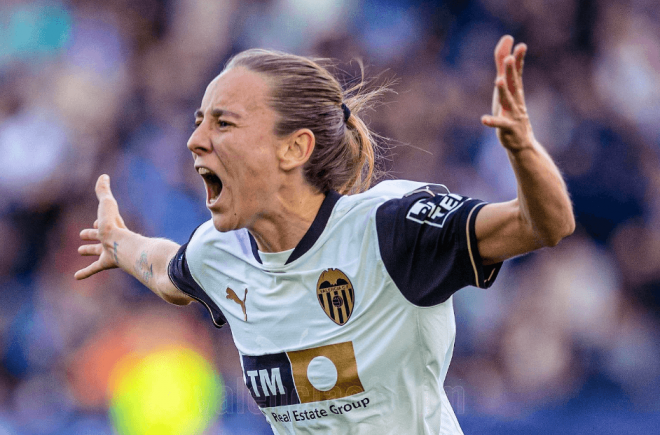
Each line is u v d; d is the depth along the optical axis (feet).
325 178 26.99
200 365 72.13
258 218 26.50
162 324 73.00
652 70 95.09
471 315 75.82
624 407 70.54
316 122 26.37
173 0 94.94
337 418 27.37
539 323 76.74
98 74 90.84
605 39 94.32
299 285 26.81
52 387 72.43
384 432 27.07
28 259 81.20
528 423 66.28
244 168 25.75
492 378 74.13
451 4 94.43
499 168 83.76
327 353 26.71
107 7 94.48
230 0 94.12
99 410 70.79
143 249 32.71
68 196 83.41
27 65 92.22
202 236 29.58
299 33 93.15
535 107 89.66
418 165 84.33
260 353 28.09
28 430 69.82
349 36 92.27
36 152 84.38
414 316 25.68
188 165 84.02
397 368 26.40
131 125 88.33
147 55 92.99
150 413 69.36
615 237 84.53
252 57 26.50
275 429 29.66
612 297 80.64
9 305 77.61
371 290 25.81
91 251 34.68
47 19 93.76
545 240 22.44
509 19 93.45
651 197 86.69
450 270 24.16
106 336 73.26
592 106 90.68
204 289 29.89
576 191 85.66
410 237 24.70
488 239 23.35
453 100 88.48
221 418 66.33
